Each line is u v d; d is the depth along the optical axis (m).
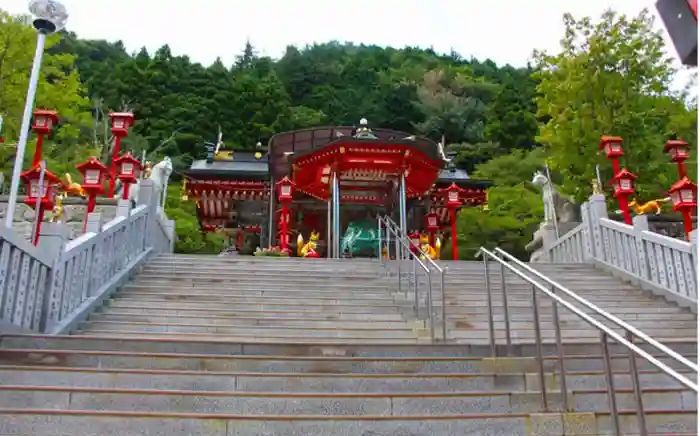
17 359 5.06
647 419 4.34
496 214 23.97
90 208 10.47
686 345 5.92
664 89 17.30
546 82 17.86
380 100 51.19
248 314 8.41
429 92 49.91
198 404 4.38
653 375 5.36
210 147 28.77
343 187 19.83
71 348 5.52
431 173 18.89
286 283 10.17
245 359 5.23
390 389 4.93
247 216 27.72
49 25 8.20
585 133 16.50
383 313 8.82
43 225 7.23
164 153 38.16
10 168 20.52
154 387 4.75
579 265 12.43
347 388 4.90
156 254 11.91
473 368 5.39
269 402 4.42
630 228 11.37
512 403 4.65
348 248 19.91
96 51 52.19
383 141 17.23
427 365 5.39
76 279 7.84
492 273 11.23
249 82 46.59
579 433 4.25
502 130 39.69
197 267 11.08
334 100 51.59
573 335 8.18
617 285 10.99
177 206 25.59
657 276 10.47
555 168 17.75
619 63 16.81
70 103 21.55
